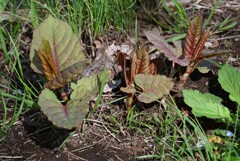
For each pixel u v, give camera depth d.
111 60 1.05
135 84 0.94
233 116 0.89
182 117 0.88
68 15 1.04
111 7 1.09
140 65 0.92
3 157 0.87
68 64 0.89
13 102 0.97
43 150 0.88
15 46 1.04
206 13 1.21
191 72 1.00
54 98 0.85
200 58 0.94
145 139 0.91
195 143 0.86
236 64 1.06
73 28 1.05
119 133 0.92
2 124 0.93
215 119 0.91
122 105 0.97
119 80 1.01
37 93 0.98
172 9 1.21
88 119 0.94
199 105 0.90
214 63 0.96
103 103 0.97
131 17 1.14
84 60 0.85
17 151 0.88
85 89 0.86
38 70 0.90
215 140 0.87
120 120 0.94
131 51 1.08
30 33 1.11
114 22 1.11
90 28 1.09
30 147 0.89
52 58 0.86
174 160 0.86
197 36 0.92
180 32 1.12
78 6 1.06
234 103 0.97
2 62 1.05
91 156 0.88
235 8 1.23
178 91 0.99
